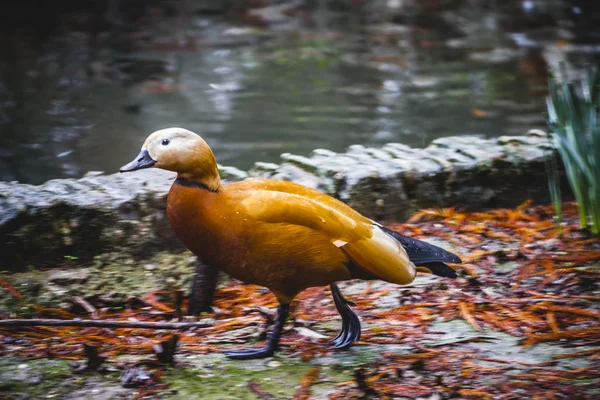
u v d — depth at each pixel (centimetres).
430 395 634
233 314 876
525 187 1174
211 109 1866
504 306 846
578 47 2605
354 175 1071
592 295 871
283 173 1073
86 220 930
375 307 876
